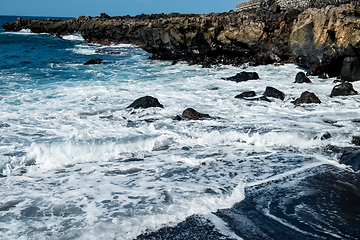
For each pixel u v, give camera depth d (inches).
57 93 478.0
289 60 780.0
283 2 765.9
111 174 220.7
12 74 637.3
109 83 570.3
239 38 786.8
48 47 1381.6
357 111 371.9
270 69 723.4
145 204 175.0
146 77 647.1
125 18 2242.9
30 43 1542.8
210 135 294.2
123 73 697.6
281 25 744.3
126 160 248.4
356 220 160.1
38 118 351.9
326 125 321.4
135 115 371.2
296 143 279.1
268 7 779.4
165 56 964.0
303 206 173.5
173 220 159.6
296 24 678.5
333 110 379.2
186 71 735.7
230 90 513.0
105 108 400.2
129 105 405.7
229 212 167.3
